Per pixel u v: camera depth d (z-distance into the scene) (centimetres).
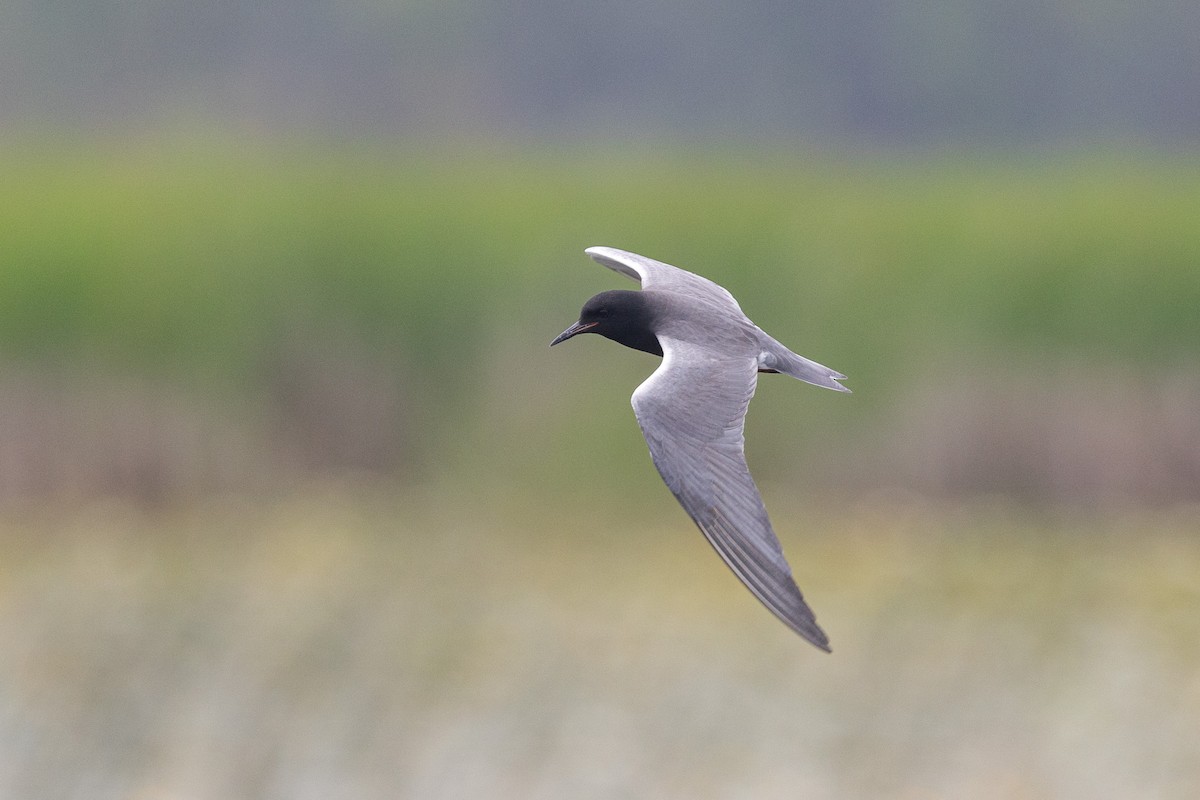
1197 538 1784
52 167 2881
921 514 1852
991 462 1902
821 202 2395
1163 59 5166
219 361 2023
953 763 1293
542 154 3856
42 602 1598
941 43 5066
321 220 2189
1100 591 1641
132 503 1886
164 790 1247
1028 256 2116
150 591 1630
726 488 802
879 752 1310
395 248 2116
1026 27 5141
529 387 1998
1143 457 1906
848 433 1936
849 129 5109
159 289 2059
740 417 832
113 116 4772
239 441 1964
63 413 1944
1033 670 1456
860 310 2066
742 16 5094
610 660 1473
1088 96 5181
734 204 2352
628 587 1648
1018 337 2038
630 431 1909
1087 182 2827
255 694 1398
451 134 4800
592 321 930
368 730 1338
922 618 1572
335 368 2019
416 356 2036
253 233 2130
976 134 5147
